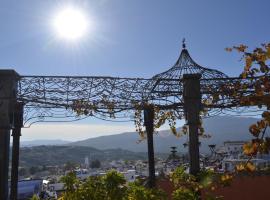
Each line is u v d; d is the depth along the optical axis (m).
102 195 5.71
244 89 3.73
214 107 8.70
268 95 3.13
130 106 9.23
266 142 3.05
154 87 9.02
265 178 10.77
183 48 9.12
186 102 8.27
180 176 5.77
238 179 10.72
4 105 7.80
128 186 5.83
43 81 8.64
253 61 3.26
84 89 8.89
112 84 8.96
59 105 8.93
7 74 7.91
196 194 5.62
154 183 10.07
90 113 8.96
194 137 8.14
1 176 7.60
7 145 7.71
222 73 8.66
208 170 5.61
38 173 89.62
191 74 8.30
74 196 5.74
